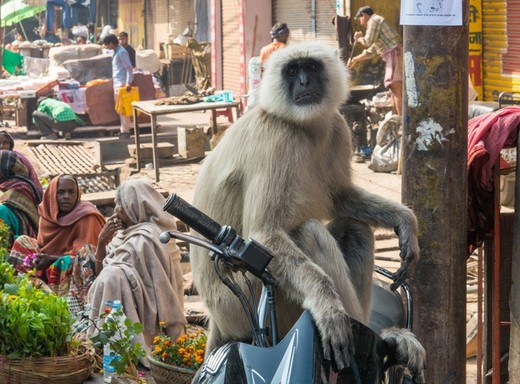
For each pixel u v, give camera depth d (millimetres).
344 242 4695
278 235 4301
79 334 6539
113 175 14812
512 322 5523
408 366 3725
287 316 4508
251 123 4590
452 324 5289
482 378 6316
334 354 3566
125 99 17328
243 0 19781
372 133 13945
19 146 16750
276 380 3320
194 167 14672
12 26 36312
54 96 18688
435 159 5168
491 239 5734
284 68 4555
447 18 5039
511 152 7801
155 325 6824
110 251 7094
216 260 3734
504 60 12945
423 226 5238
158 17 28656
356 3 15109
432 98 5125
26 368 5781
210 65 23062
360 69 15031
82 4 32344
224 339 4691
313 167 4672
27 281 6699
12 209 8992
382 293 4949
